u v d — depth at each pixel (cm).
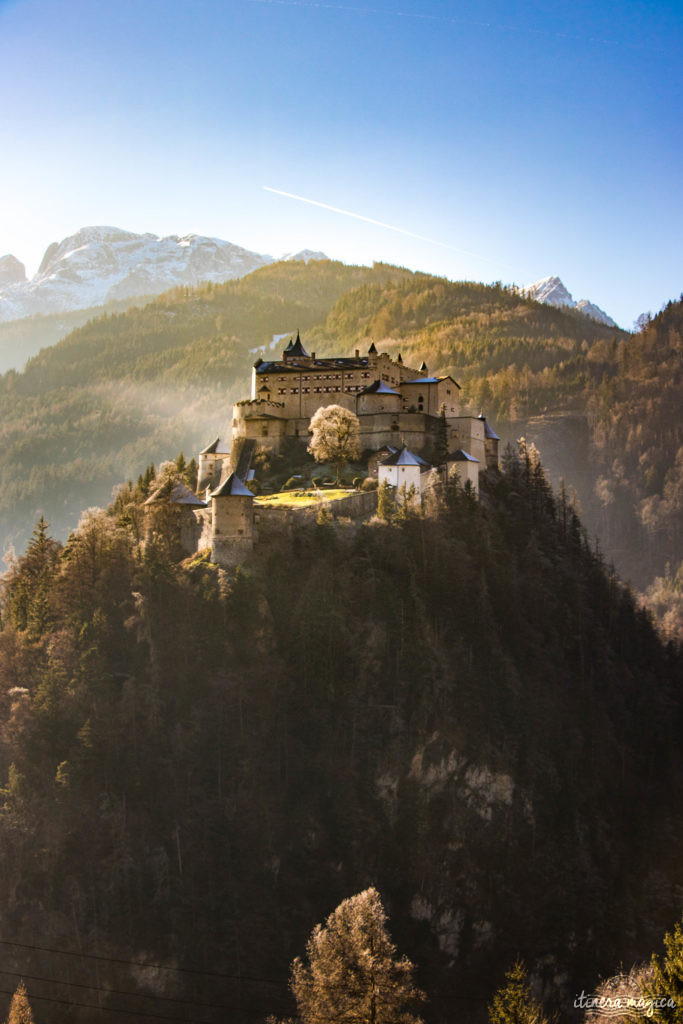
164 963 13100
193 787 14350
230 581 16025
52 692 15062
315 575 16300
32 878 13725
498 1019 9219
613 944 14475
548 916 14488
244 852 13950
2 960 13250
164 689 15188
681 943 8688
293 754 14775
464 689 15825
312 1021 8844
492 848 14862
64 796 14150
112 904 13438
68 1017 12825
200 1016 12788
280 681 15312
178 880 13675
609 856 15488
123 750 14600
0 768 14725
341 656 15512
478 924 14225
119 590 16325
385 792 14638
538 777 15675
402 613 16038
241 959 13150
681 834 16412
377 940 9181
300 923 13450
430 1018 13225
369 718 15125
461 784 15100
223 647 15438
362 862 14000
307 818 14250
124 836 13875
